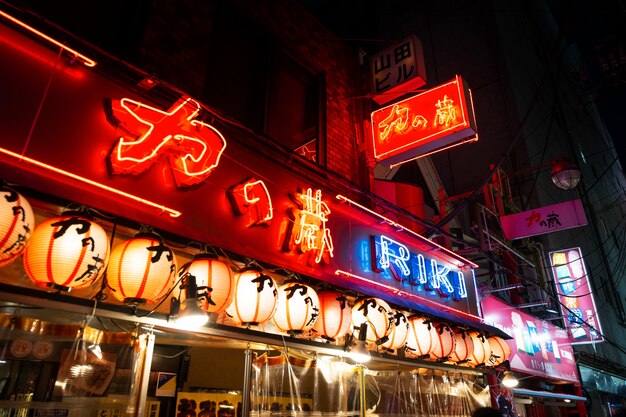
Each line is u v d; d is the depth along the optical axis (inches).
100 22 275.4
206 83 329.4
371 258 374.9
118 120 228.4
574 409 671.1
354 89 475.8
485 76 974.4
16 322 182.1
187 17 314.0
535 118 1031.0
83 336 192.9
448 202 645.9
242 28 377.7
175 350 290.7
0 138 190.4
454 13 1064.2
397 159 425.1
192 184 255.1
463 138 394.0
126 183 229.1
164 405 273.1
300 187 335.0
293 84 419.8
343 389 308.0
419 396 366.6
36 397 191.5
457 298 457.7
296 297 250.5
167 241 226.8
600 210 1336.1
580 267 767.1
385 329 300.2
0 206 152.7
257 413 256.8
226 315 259.1
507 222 595.8
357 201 421.4
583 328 714.8
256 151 307.7
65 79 220.5
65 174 199.8
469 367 426.6
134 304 195.3
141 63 276.2
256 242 285.4
